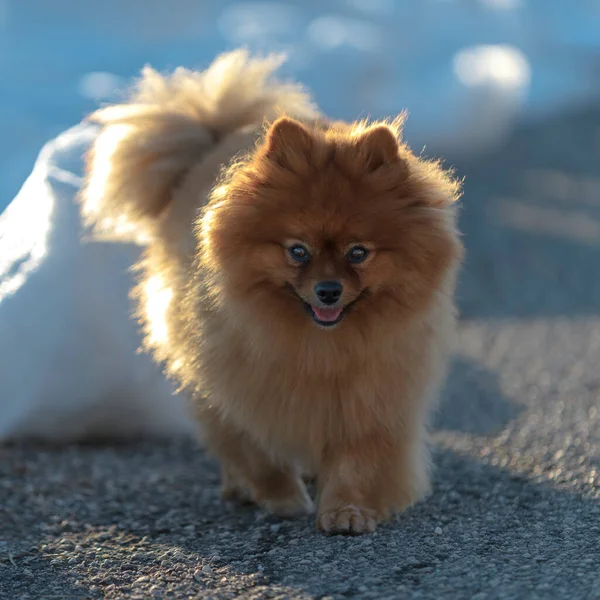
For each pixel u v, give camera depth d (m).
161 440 7.83
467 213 14.75
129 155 6.63
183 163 6.59
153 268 6.46
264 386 5.36
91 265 7.29
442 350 5.58
